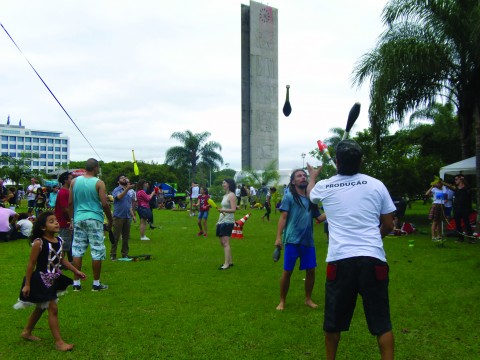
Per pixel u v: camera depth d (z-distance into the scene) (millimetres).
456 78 14406
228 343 4566
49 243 4488
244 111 42312
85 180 6723
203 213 13891
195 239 13023
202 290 6719
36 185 24453
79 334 4820
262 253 10320
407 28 14305
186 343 4562
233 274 7898
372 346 4488
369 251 3332
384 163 17922
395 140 26469
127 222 9445
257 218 21812
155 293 6531
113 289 6770
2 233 12250
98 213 6719
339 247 3408
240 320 5277
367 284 3297
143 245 11695
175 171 54188
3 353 4305
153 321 5242
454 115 26734
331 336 3490
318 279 7484
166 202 31859
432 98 15523
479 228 13484
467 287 6832
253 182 37531
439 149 27641
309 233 5727
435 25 13711
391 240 12734
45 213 4512
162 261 9258
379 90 14000
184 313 5555
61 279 4586
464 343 4570
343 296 3396
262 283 7180
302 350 4395
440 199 12500
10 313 5531
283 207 5730
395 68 13648
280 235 5762
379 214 3525
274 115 42906
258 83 42188
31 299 4371
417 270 8156
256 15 42156
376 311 3297
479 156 13875
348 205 3477
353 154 3596
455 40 13695
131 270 8281
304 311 5641
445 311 5629
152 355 4270
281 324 5133
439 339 4684
